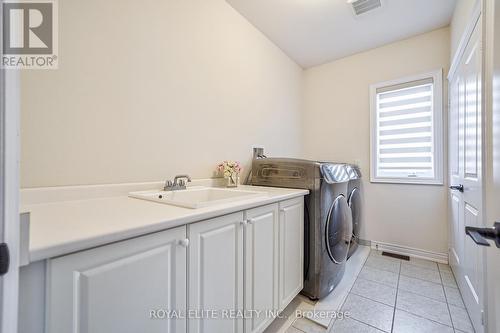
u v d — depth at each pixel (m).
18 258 0.39
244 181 2.13
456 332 1.32
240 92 2.10
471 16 1.27
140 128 1.36
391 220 2.55
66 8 1.08
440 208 2.27
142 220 0.73
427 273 2.04
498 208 0.62
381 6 1.96
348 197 2.25
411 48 2.43
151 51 1.41
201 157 1.73
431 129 2.34
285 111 2.77
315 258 1.63
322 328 1.38
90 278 0.59
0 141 0.36
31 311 0.52
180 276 0.81
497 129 0.62
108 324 0.63
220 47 1.89
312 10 2.03
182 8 1.59
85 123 1.14
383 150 2.64
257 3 1.94
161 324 0.76
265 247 1.25
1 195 0.36
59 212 0.86
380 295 1.71
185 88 1.61
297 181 1.73
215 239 0.95
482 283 1.13
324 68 3.03
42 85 1.02
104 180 1.21
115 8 1.24
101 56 1.19
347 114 2.85
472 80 1.31
